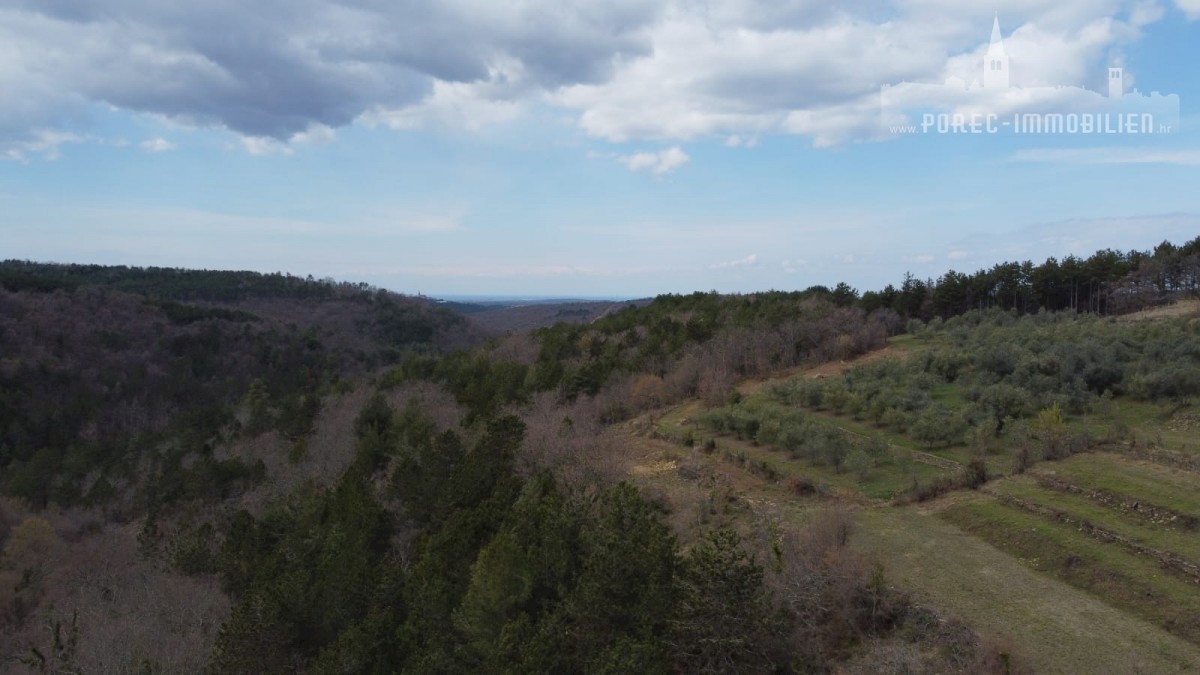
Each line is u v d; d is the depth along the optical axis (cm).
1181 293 6969
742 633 2059
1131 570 2214
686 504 3441
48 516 6469
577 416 5300
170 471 6706
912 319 7925
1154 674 1767
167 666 3052
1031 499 2817
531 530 2695
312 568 3253
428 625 2491
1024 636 1988
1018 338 5553
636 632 2089
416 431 5316
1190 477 2730
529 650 2047
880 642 2152
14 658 3791
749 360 6556
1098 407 3828
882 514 3014
